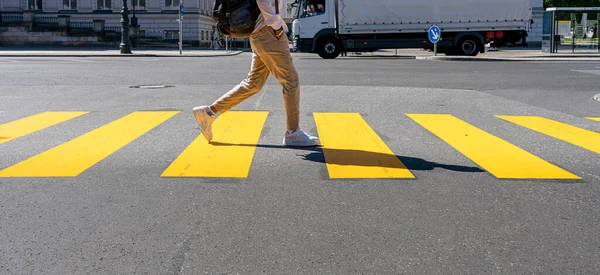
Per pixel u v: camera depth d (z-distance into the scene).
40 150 5.76
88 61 23.67
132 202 4.08
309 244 3.33
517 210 3.94
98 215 3.81
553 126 7.42
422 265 3.05
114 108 8.84
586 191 4.39
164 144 6.05
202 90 11.55
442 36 30.84
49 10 53.50
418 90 11.69
